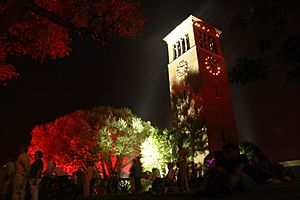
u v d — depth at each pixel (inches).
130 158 1573.6
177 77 1638.8
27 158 379.9
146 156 1293.1
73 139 1521.9
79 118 1587.1
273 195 203.2
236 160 242.2
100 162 1537.9
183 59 1630.2
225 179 234.5
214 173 242.4
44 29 543.8
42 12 335.9
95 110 1603.1
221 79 1614.2
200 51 1576.0
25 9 325.7
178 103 1571.1
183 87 1576.0
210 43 1732.3
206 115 1405.0
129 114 1630.2
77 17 444.5
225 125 1493.6
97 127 1535.4
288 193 201.5
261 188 231.3
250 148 1109.1
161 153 1283.2
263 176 306.0
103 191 820.0
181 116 1520.7
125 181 937.5
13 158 426.6
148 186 963.3
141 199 339.6
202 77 1499.8
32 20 525.7
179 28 1727.4
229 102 1582.2
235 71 249.6
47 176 448.8
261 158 323.3
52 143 1628.9
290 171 339.9
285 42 221.9
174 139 1312.7
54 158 1619.1
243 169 249.9
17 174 370.3
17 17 317.4
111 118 1553.9
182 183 434.9
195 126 1413.6
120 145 1409.9
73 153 1497.3
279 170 334.0
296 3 234.8
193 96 1492.4
